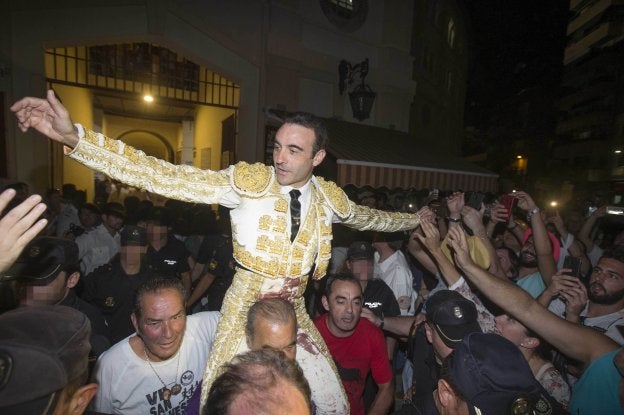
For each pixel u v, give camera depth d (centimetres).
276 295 200
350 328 270
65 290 246
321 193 220
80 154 163
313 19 912
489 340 141
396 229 266
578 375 221
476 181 999
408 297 414
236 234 195
